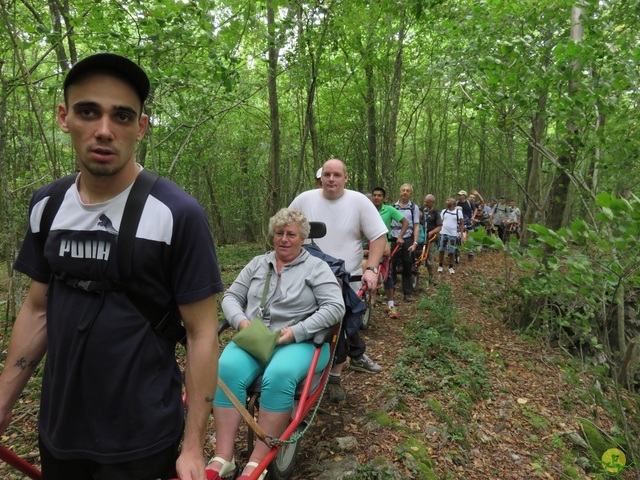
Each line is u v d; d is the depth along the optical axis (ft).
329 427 12.19
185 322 4.67
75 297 4.49
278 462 9.23
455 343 18.90
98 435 4.47
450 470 11.50
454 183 98.22
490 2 18.86
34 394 13.58
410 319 22.62
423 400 14.26
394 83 41.63
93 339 4.37
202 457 4.56
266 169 59.11
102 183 4.35
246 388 8.75
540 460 12.89
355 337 13.19
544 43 18.66
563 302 15.39
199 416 4.57
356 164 61.31
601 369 13.29
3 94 14.96
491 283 32.58
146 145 20.38
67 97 4.18
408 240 26.09
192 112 20.61
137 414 4.47
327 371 10.18
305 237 10.51
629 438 12.74
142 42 16.33
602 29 14.52
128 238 4.28
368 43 34.81
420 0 25.84
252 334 8.93
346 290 11.01
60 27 17.31
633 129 14.28
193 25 15.24
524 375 18.51
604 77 14.30
